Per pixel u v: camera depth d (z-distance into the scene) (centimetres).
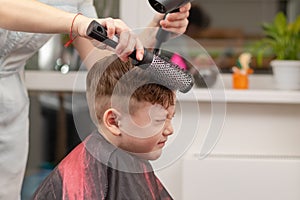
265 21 220
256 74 219
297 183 185
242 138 199
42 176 222
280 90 201
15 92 147
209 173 186
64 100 220
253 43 220
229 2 220
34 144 227
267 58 219
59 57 215
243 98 193
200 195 186
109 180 108
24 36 139
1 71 144
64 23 106
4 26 115
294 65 199
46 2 134
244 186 186
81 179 109
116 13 212
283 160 186
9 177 150
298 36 207
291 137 199
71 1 137
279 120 199
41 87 213
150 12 208
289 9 221
